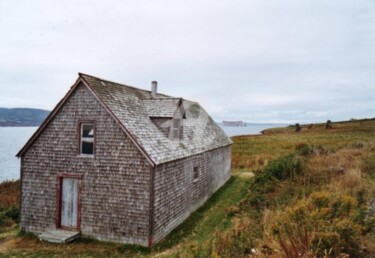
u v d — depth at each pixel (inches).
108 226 466.9
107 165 472.7
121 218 460.4
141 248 438.3
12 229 547.5
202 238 448.1
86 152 556.7
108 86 535.5
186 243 404.8
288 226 247.0
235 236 305.7
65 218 497.0
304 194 410.9
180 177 550.6
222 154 882.1
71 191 495.2
